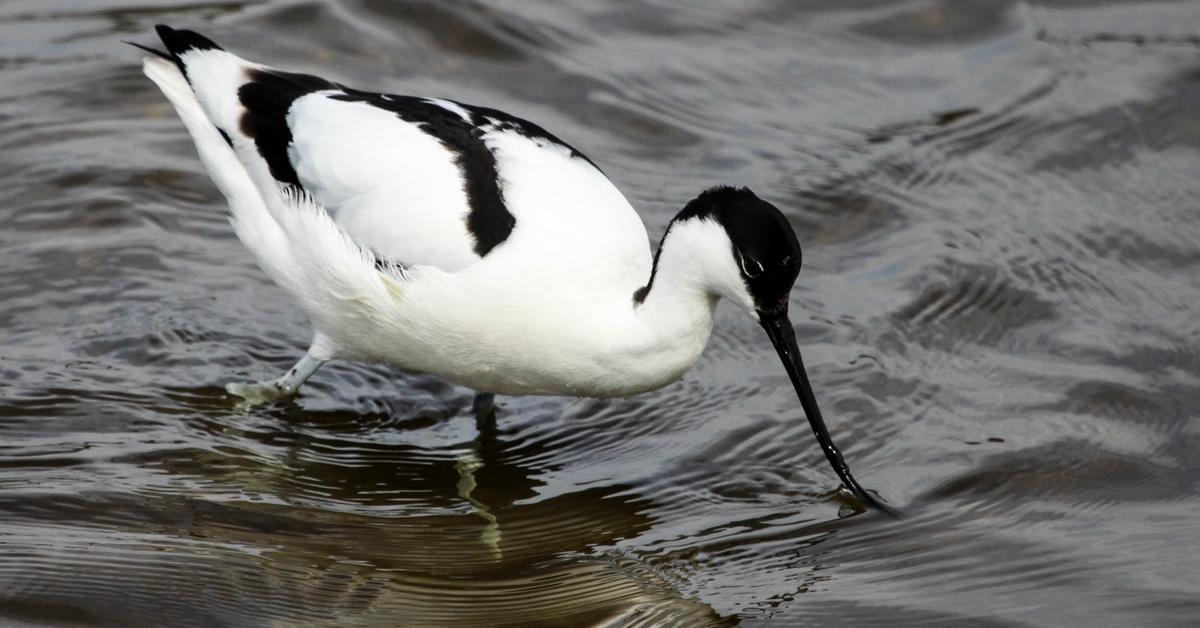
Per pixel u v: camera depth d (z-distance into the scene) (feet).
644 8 54.39
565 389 33.94
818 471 35.19
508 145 33.32
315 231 32.99
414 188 32.50
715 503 34.01
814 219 45.24
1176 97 51.37
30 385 35.76
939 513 33.58
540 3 53.72
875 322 40.78
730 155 47.80
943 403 37.68
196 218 43.32
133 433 34.63
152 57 37.55
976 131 49.55
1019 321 41.32
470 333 32.53
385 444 35.76
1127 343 40.29
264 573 30.35
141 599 29.19
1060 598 30.48
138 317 38.96
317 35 50.85
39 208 42.50
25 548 30.22
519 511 33.45
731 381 38.58
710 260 31.27
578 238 32.12
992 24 55.06
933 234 44.70
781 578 31.19
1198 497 34.32
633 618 29.63
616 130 48.67
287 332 39.45
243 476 33.68
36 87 47.21
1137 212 46.24
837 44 53.83
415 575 30.76
